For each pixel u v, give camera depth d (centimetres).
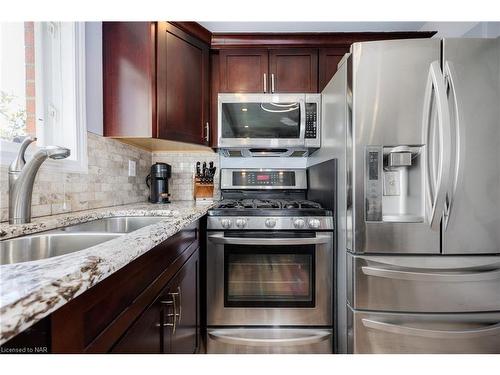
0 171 91
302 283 155
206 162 226
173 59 164
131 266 68
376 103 128
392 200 137
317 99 189
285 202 190
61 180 117
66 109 128
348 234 135
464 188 125
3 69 105
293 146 190
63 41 128
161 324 89
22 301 33
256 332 152
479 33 183
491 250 126
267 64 196
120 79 150
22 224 85
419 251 128
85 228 112
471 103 124
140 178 200
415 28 193
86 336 50
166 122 159
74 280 42
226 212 155
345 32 191
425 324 129
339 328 149
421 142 126
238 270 155
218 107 189
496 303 128
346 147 137
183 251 117
